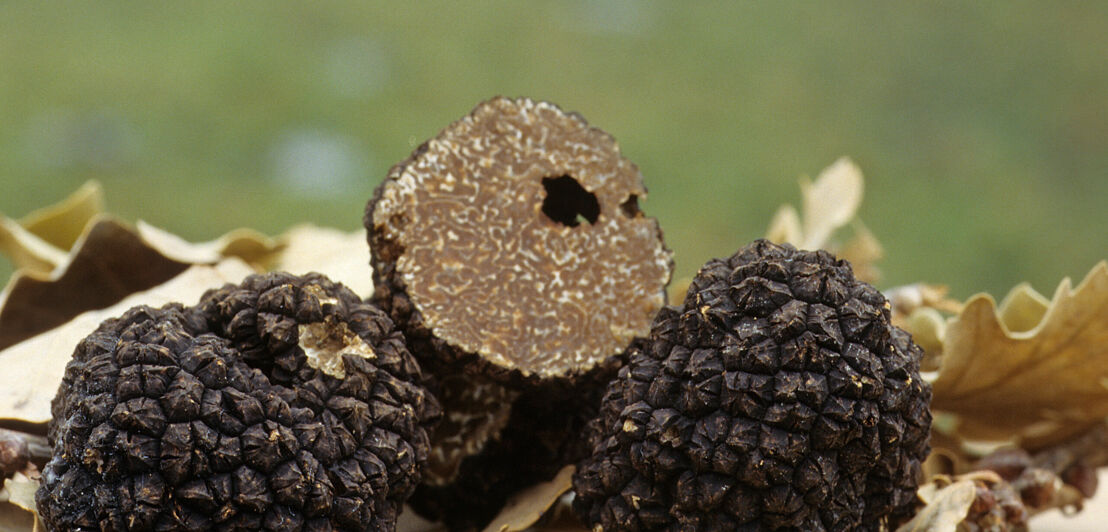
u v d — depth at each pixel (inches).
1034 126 42.3
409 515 12.8
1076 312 12.4
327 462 11.1
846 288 11.3
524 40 47.2
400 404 11.4
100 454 10.8
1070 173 39.8
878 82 45.2
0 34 41.1
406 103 41.3
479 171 12.2
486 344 12.0
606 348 12.1
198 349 11.1
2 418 12.0
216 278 13.3
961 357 12.8
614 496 11.4
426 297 11.9
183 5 46.4
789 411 11.0
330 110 40.0
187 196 33.7
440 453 12.4
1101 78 44.4
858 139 40.9
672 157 38.2
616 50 47.1
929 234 35.4
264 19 45.0
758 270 11.3
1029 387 12.9
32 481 11.5
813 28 49.0
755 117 42.2
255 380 11.1
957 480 12.4
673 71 45.8
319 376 11.3
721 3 51.8
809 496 11.1
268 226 32.3
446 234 12.0
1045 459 13.3
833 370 11.1
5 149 35.0
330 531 11.1
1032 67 45.3
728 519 11.2
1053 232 36.3
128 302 12.9
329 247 14.7
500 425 12.4
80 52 41.5
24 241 14.9
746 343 11.1
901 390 11.2
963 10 49.0
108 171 34.5
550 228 12.2
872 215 36.2
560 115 12.4
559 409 12.4
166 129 37.4
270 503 11.0
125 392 10.9
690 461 11.2
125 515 10.8
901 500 11.6
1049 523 13.9
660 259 12.3
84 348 11.2
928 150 40.8
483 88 42.9
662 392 11.3
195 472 10.9
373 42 45.1
